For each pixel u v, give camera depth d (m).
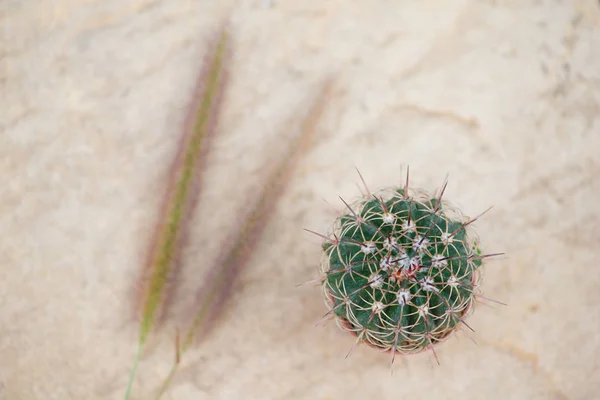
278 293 0.65
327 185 0.66
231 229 0.65
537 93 0.66
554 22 0.67
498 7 0.67
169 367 0.64
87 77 0.67
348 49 0.67
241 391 0.64
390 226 0.57
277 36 0.67
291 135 0.66
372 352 0.64
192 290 0.65
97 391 0.64
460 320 0.58
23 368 0.65
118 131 0.66
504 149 0.66
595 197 0.65
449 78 0.66
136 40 0.67
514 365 0.64
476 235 0.62
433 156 0.66
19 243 0.66
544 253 0.65
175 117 0.67
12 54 0.67
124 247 0.66
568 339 0.64
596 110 0.66
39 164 0.66
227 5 0.67
